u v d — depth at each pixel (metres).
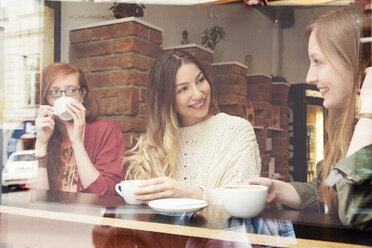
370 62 0.92
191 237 0.93
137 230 0.97
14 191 1.08
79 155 1.03
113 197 1.01
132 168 1.00
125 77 0.99
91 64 1.01
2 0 1.04
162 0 0.97
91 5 1.00
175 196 0.98
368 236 0.92
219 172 0.97
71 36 1.02
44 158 1.05
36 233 1.06
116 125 1.01
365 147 0.93
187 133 0.98
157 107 0.99
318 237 0.91
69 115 1.03
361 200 0.93
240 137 0.96
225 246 0.92
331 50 0.93
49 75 1.03
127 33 0.98
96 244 1.02
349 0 0.92
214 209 0.96
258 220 0.93
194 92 0.97
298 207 0.96
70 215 1.04
